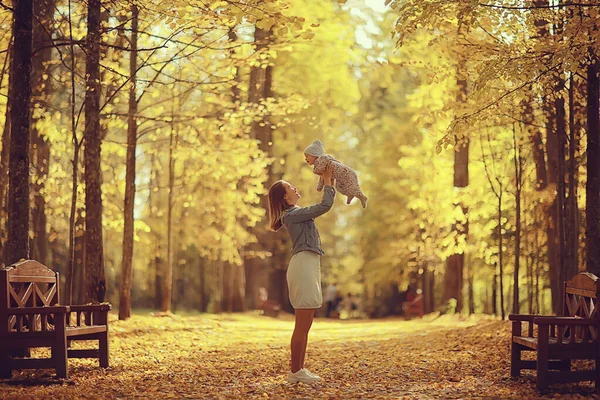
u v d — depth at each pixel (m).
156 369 8.24
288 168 28.80
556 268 14.02
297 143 26.56
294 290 7.08
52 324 8.18
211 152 16.58
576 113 11.39
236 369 8.32
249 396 6.43
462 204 18.28
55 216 18.58
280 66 18.80
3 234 14.00
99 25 10.77
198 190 20.70
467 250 18.25
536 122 12.50
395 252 28.52
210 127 16.16
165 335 12.38
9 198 8.42
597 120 8.75
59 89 16.34
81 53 13.10
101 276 11.89
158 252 25.67
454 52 11.24
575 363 8.05
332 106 23.06
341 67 19.12
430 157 21.45
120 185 16.39
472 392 6.58
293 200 7.33
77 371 7.81
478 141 17.67
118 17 12.35
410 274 30.73
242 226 24.09
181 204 24.20
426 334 12.95
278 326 17.41
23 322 7.66
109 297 33.69
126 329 12.34
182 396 6.46
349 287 39.06
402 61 12.55
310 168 29.88
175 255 27.95
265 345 11.62
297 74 18.95
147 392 6.65
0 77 11.48
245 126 17.11
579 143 11.84
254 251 27.39
